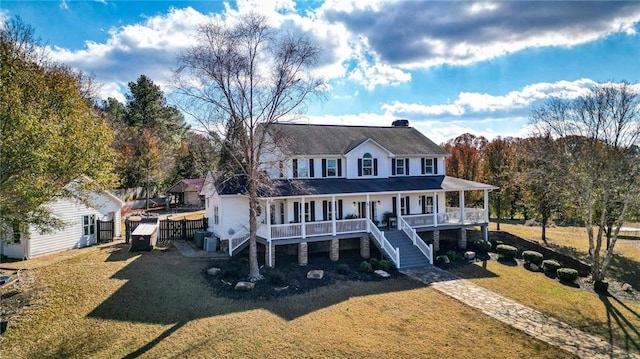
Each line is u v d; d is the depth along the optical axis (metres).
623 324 16.73
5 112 13.73
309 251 25.42
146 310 15.58
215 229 27.56
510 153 44.62
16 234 18.39
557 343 14.52
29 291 16.47
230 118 20.47
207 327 14.48
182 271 20.28
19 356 12.26
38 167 14.23
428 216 27.34
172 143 60.53
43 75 18.38
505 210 43.22
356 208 28.11
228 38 19.64
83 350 12.70
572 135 25.92
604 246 31.62
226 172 24.25
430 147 32.66
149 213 44.88
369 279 20.97
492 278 22.06
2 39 17.75
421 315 16.39
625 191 23.02
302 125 31.09
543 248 26.97
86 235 26.06
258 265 22.38
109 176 18.81
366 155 29.14
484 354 13.35
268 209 22.45
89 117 18.80
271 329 14.50
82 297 16.19
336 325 15.06
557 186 26.56
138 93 61.62
